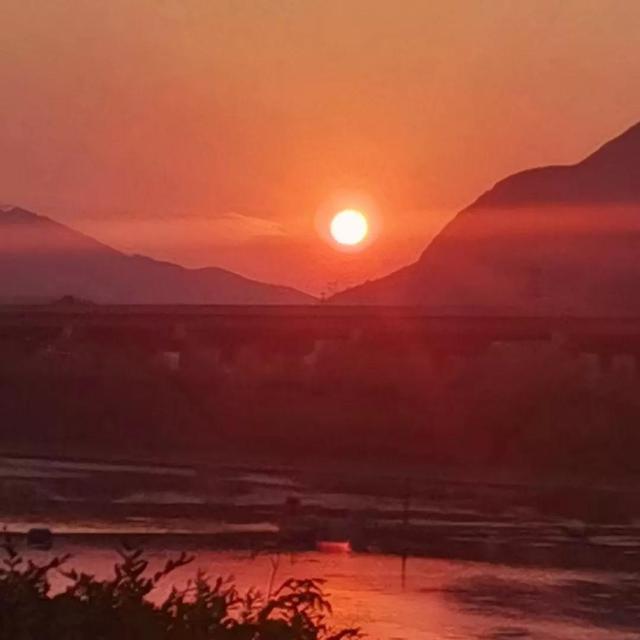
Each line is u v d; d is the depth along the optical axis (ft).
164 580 162.50
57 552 245.86
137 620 55.77
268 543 293.43
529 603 225.35
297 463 562.66
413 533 330.13
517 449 563.48
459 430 581.12
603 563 288.51
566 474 533.14
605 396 566.77
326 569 252.01
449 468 554.87
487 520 372.58
